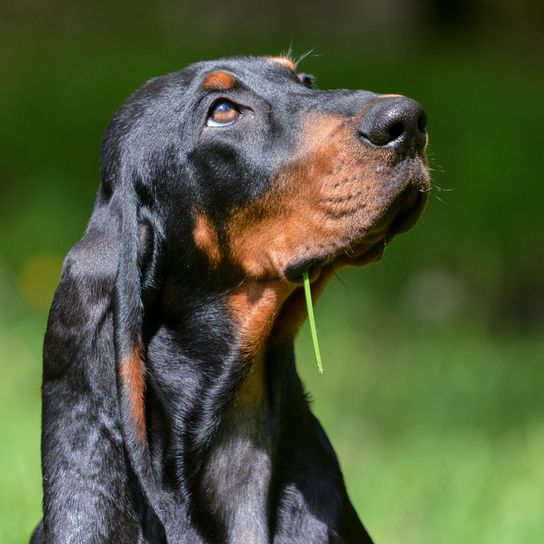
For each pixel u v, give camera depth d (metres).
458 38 30.94
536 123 22.55
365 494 11.94
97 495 7.58
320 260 7.82
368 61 27.23
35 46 28.66
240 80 8.11
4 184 21.08
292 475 8.13
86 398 7.71
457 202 19.50
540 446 12.59
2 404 13.35
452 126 22.52
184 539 7.91
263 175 7.87
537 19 31.02
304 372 14.98
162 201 8.09
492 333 16.73
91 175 20.92
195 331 8.11
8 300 16.64
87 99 23.66
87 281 7.77
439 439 13.24
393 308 17.17
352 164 7.61
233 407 8.11
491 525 11.15
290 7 31.22
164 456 8.00
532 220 18.89
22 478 11.41
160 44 28.33
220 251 8.05
